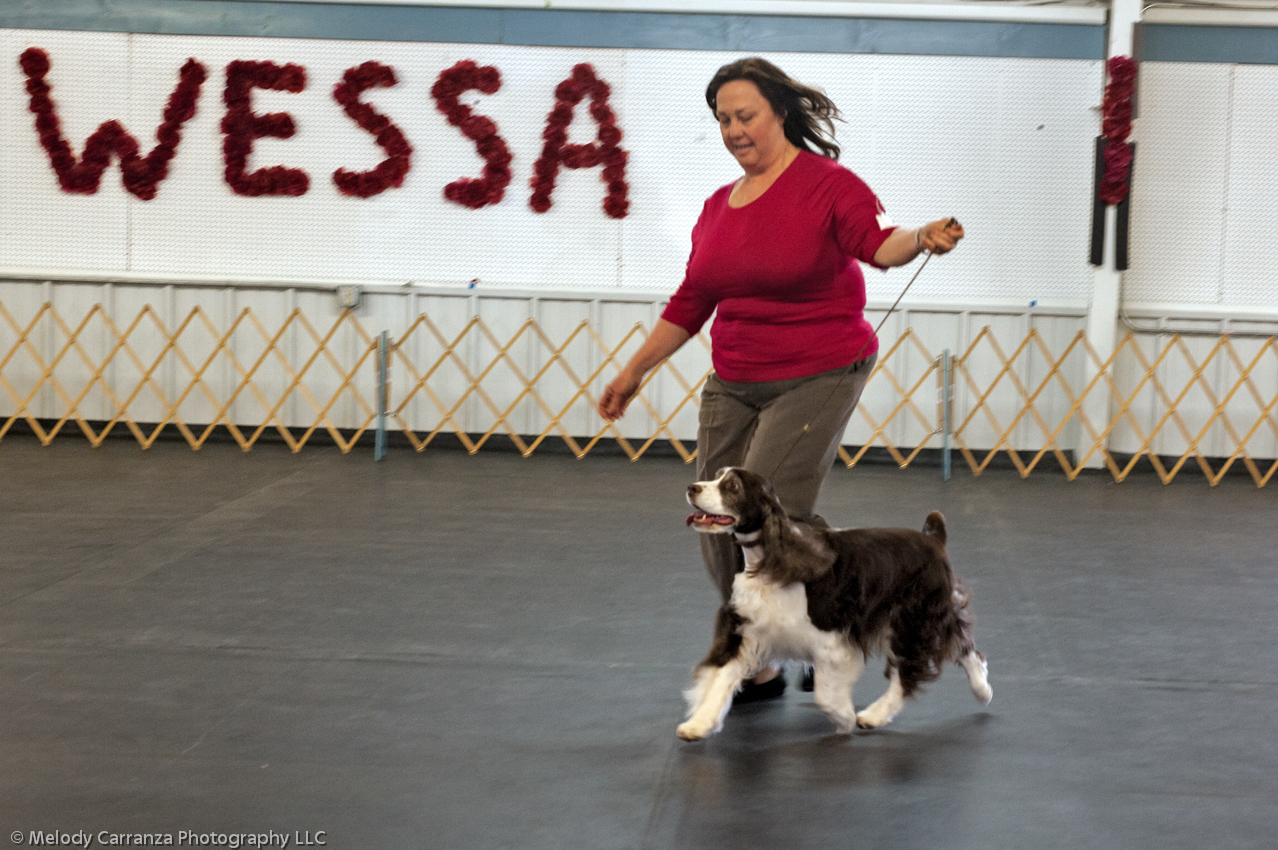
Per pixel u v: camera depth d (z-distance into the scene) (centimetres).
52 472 832
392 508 734
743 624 344
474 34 963
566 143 971
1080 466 928
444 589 544
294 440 997
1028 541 674
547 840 290
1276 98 940
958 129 953
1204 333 948
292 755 344
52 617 484
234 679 412
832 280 353
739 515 330
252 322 991
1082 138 945
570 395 991
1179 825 303
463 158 977
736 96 344
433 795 316
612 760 342
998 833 296
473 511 731
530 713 383
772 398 367
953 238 308
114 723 367
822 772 334
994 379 961
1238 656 460
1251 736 370
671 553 627
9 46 973
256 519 690
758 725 374
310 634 469
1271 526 732
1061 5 938
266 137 976
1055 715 387
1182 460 916
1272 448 951
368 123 969
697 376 979
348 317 988
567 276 986
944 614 370
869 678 421
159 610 497
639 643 465
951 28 946
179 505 727
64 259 994
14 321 987
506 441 1002
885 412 969
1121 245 926
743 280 354
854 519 733
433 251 988
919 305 958
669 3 953
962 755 349
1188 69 941
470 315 987
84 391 977
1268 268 955
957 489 850
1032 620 509
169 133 973
